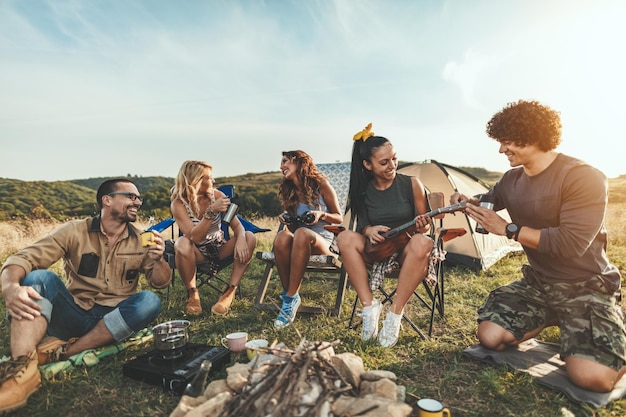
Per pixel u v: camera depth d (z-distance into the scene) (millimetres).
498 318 2479
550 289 2361
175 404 2020
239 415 1540
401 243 2840
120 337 2434
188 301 3480
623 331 2074
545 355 2492
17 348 2059
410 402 2021
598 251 2232
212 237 3551
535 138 2176
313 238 3238
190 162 3521
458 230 2707
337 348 2676
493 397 2080
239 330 3088
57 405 2014
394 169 2938
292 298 3213
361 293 2814
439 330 3051
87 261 2531
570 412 1902
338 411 1547
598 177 2094
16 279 2164
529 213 2361
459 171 6098
